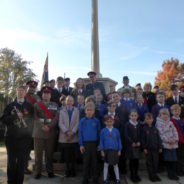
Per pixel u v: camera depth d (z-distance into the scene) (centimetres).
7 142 475
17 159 474
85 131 534
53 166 619
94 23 1195
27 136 483
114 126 577
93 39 1181
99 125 547
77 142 577
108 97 700
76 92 786
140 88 796
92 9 1211
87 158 520
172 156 548
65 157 577
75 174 574
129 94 700
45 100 598
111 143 520
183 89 714
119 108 613
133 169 542
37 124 575
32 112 506
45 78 1241
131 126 558
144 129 562
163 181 527
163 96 654
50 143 575
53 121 574
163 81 3881
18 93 496
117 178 508
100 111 628
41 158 570
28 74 3997
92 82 804
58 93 772
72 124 580
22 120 478
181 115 647
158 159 586
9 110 483
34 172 601
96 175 517
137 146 544
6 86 3762
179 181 527
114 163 512
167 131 562
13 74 3888
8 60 3862
